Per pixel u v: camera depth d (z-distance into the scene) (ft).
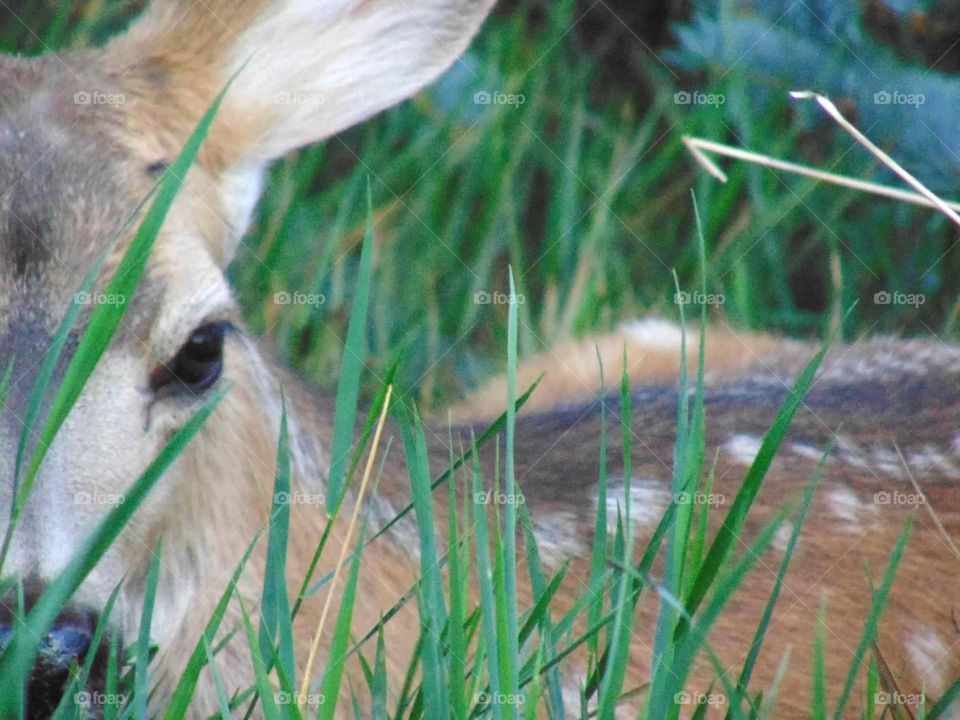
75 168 21.43
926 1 37.60
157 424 21.06
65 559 19.49
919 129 36.78
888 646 25.70
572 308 36.86
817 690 18.81
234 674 22.61
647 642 24.29
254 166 24.38
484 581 17.29
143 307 20.72
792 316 37.73
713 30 38.70
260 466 23.47
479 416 31.37
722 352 32.78
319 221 38.63
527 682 18.69
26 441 18.13
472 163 39.58
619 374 32.71
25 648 17.26
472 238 39.04
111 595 19.69
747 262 38.45
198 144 18.16
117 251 20.86
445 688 17.30
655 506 25.95
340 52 24.75
